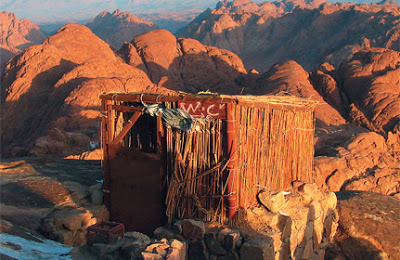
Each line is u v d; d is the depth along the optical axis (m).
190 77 81.38
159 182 11.62
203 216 11.26
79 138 32.91
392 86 55.31
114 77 54.62
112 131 12.23
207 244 10.52
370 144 31.09
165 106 11.39
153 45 81.19
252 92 66.19
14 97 54.81
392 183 27.17
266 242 10.20
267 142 12.20
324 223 14.03
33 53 60.41
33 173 15.66
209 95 11.18
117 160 12.10
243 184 11.19
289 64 66.25
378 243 14.02
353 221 14.93
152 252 9.01
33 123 51.88
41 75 57.84
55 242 10.66
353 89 58.47
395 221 14.70
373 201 16.22
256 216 11.27
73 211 11.75
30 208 11.93
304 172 14.93
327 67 67.62
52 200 12.59
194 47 84.81
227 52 89.50
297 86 58.12
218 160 10.91
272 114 12.27
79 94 48.78
